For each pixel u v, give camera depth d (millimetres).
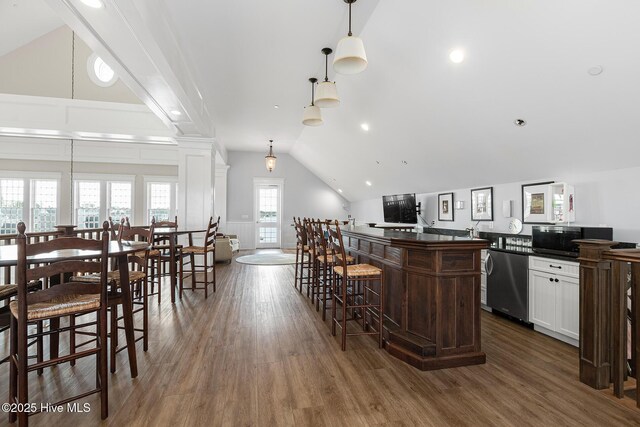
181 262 4215
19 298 1550
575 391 2041
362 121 4758
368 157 5969
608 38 1983
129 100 6074
